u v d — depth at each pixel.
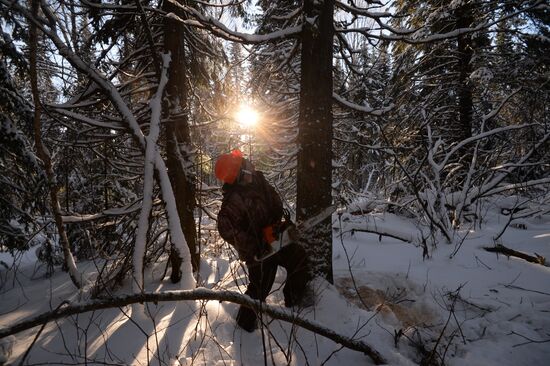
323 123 3.54
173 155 4.29
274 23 6.27
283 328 2.79
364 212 7.60
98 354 2.54
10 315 3.44
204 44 5.16
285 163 7.01
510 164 6.14
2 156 4.64
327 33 3.54
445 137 9.20
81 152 5.94
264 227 2.85
